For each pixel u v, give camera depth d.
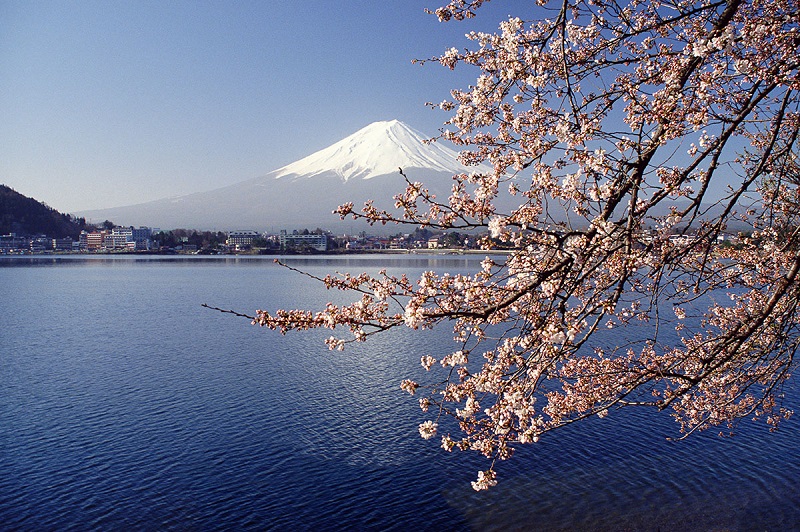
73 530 16.39
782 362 7.30
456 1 5.92
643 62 5.86
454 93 6.07
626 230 4.57
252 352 40.81
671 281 5.91
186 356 39.34
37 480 19.41
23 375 33.44
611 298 4.91
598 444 21.95
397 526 16.70
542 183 4.77
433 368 34.91
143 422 25.05
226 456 21.42
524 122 5.65
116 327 53.53
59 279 122.12
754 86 5.21
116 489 18.83
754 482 18.52
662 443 21.83
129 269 169.25
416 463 20.73
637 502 17.52
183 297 82.31
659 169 5.61
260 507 17.72
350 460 21.08
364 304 5.18
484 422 5.67
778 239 7.32
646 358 8.64
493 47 5.88
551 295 4.78
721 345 5.98
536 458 20.95
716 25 4.92
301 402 27.91
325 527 16.50
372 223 4.83
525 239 4.85
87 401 28.11
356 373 33.94
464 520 16.95
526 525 16.64
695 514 16.94
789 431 22.06
